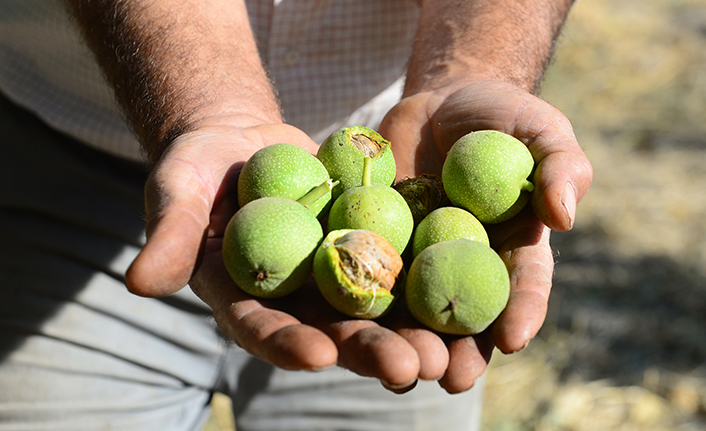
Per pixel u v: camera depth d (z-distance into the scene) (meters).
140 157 0.67
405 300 0.52
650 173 1.35
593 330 0.98
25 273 0.67
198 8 0.62
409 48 0.71
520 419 0.87
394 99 0.72
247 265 0.51
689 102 1.60
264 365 0.71
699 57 1.80
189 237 0.50
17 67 0.67
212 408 0.92
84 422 0.68
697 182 1.31
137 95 0.59
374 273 0.51
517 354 0.96
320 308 0.53
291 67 0.69
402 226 0.55
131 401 0.69
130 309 0.68
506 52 0.64
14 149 0.67
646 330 0.97
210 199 0.54
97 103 0.67
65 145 0.67
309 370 0.47
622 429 0.83
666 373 0.90
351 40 0.69
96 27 0.60
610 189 1.31
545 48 0.66
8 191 0.67
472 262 0.51
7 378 0.67
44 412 0.67
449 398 0.72
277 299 0.53
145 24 0.60
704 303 1.00
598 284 1.07
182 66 0.60
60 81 0.67
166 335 0.70
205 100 0.59
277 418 0.73
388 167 0.59
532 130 0.57
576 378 0.91
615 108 1.62
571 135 0.56
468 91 0.60
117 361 0.69
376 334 0.49
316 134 0.72
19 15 0.64
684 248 1.13
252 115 0.60
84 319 0.68
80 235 0.67
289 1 0.67
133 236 0.68
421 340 0.50
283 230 0.52
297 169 0.56
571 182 0.54
